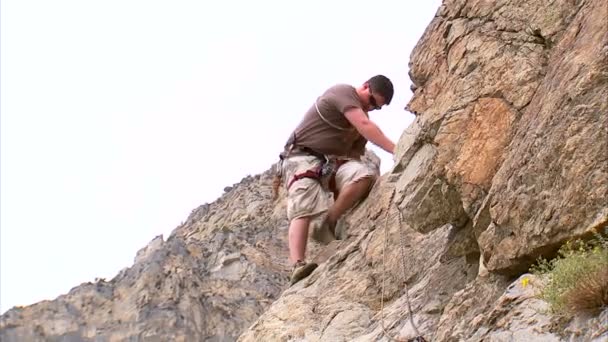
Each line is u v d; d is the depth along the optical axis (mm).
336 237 9156
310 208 8914
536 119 5473
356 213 9109
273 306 8305
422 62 6531
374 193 8992
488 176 5770
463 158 5883
